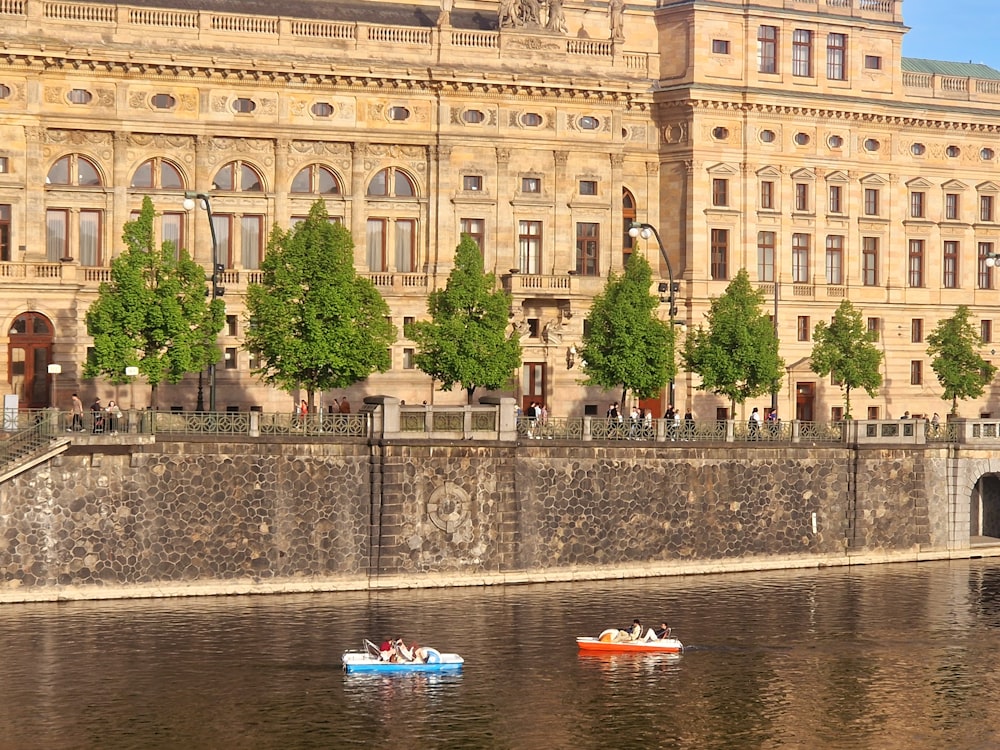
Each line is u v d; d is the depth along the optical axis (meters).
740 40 127.31
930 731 69.06
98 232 111.88
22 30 108.75
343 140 116.19
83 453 85.44
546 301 120.06
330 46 115.75
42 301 108.00
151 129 111.94
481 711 70.06
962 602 91.38
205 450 87.50
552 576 94.06
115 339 96.06
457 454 91.81
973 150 137.12
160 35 111.94
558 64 121.75
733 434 100.31
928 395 135.62
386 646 76.19
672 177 126.62
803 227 129.75
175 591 86.81
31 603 84.56
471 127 119.25
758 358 109.50
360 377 101.25
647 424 98.06
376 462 90.38
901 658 79.50
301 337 99.31
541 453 94.00
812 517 101.69
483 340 105.50
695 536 98.06
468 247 106.56
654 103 126.31
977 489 114.94
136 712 68.75
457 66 118.62
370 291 101.31
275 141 114.81
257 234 115.31
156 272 97.56
